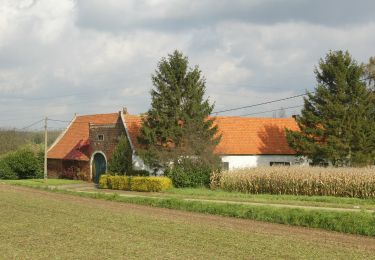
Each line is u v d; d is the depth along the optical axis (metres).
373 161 45.69
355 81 46.22
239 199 34.69
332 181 37.22
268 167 42.00
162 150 46.38
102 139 56.19
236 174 41.84
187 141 45.47
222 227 22.47
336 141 45.03
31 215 26.59
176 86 47.47
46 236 20.09
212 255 16.50
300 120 47.91
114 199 35.81
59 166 63.44
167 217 25.92
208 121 47.84
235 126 56.44
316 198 34.09
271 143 54.97
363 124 45.41
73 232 21.02
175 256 16.34
